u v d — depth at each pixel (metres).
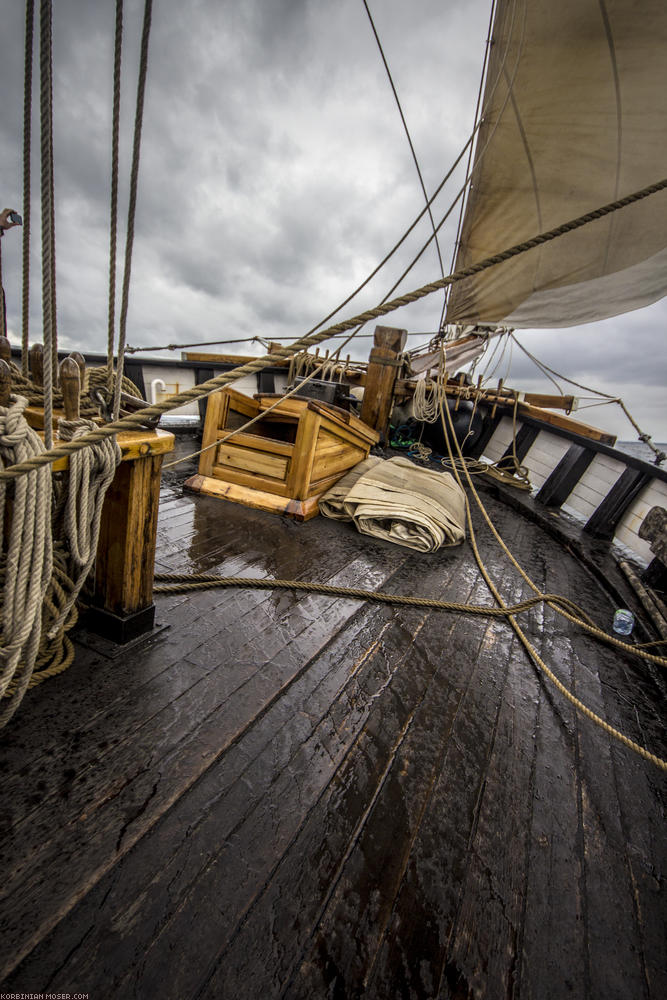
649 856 1.33
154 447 1.60
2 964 0.88
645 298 4.55
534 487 5.78
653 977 1.03
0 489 1.03
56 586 1.69
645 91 3.65
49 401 0.95
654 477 3.88
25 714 1.45
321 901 1.07
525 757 1.62
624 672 2.28
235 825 1.22
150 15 0.78
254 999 0.89
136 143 0.87
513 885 1.18
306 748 1.50
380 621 2.34
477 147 4.76
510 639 2.38
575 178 4.27
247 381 6.48
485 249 5.13
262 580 2.48
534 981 0.99
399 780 1.44
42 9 0.66
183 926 0.99
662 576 3.07
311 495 3.72
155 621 2.02
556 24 3.69
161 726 1.49
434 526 3.32
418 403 6.04
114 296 1.06
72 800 1.22
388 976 0.95
